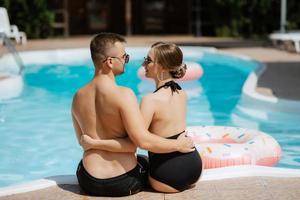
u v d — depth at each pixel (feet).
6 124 24.48
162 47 11.68
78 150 20.35
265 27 64.39
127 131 11.06
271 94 25.46
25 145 21.06
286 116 23.48
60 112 26.99
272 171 12.76
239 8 63.87
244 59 40.14
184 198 11.24
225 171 12.78
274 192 11.46
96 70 11.32
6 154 19.90
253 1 63.21
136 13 71.67
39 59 44.19
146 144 11.01
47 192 11.75
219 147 14.94
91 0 70.54
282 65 36.04
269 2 62.95
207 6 67.56
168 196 11.39
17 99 30.35
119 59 11.16
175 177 11.42
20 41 54.95
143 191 11.71
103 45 11.08
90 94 11.28
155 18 71.82
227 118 24.98
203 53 45.83
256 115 24.76
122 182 11.27
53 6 66.59
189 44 54.29
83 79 37.42
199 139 16.67
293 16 63.36
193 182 11.73
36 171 18.02
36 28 62.08
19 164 18.75
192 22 68.64
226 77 36.73
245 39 62.03
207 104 28.22
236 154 14.60
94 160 11.35
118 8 71.72
